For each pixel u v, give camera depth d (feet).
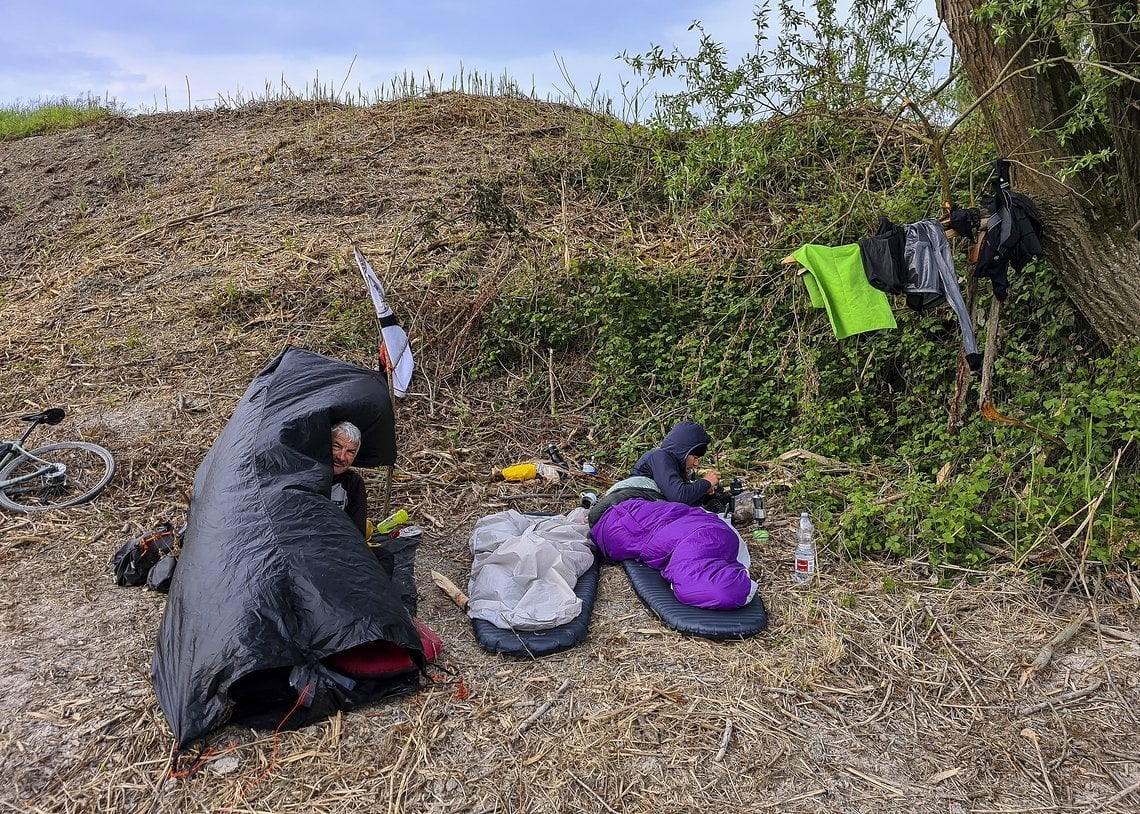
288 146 36.40
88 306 27.58
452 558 16.01
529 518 16.38
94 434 20.80
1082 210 15.66
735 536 14.69
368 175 33.01
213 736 10.73
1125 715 11.14
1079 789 9.95
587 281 24.99
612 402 22.29
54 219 34.22
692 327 23.09
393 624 11.13
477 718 11.20
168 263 29.48
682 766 10.34
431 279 26.07
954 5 15.12
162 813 9.62
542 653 12.60
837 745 10.73
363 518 14.85
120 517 17.43
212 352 24.62
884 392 20.16
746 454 19.72
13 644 12.98
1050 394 17.02
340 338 24.66
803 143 24.95
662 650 12.69
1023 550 14.46
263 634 10.48
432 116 36.94
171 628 11.25
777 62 20.11
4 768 10.30
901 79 19.80
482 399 23.13
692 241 25.49
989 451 16.78
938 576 14.34
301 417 13.19
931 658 12.41
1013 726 11.02
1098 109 15.52
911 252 14.55
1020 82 15.05
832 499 16.66
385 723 11.05
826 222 22.21
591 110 35.70
